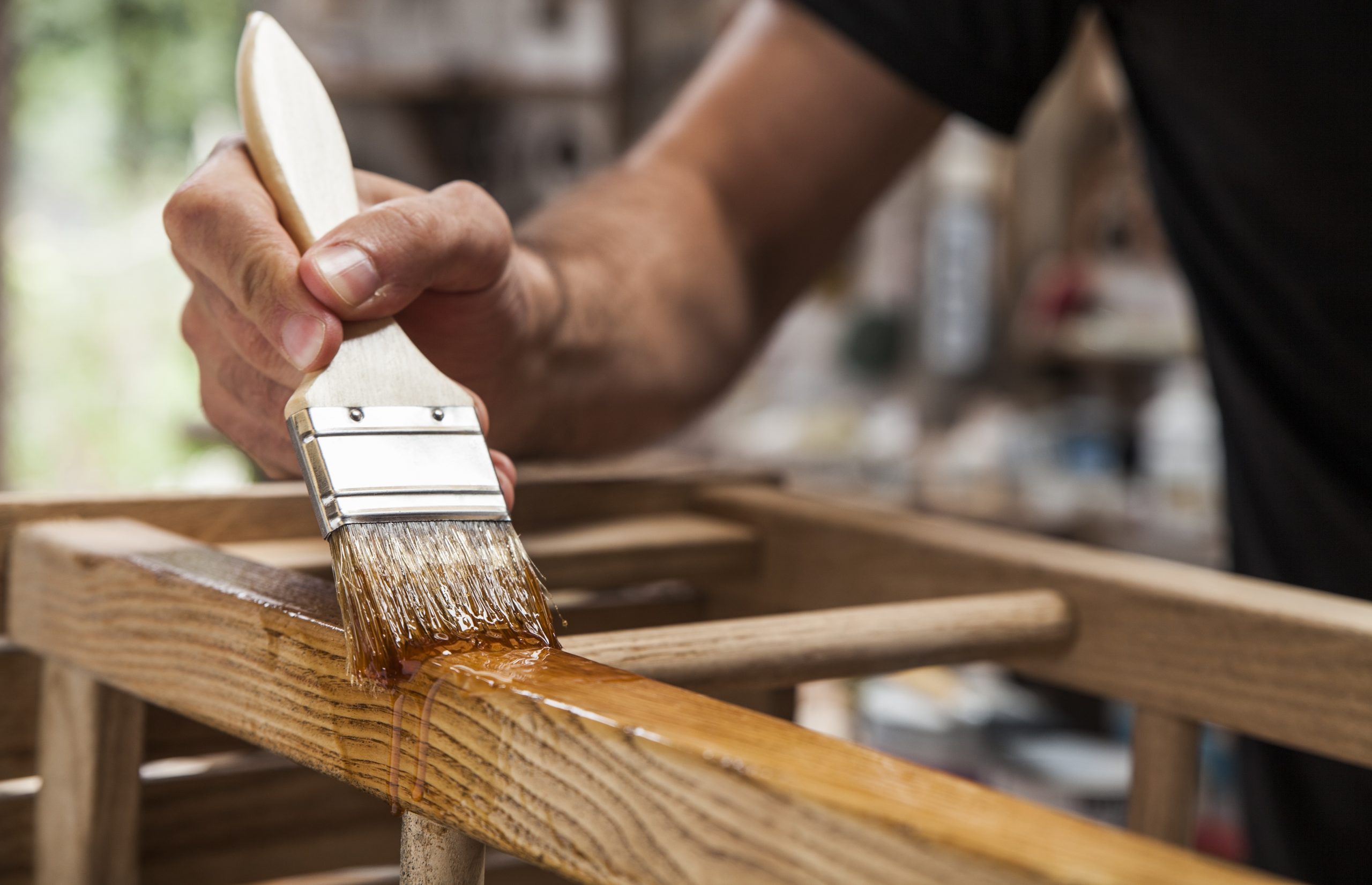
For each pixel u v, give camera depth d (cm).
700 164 81
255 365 44
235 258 40
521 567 37
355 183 50
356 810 60
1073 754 134
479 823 29
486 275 48
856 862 23
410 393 39
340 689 34
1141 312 262
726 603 70
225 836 56
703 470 74
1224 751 154
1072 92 299
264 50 45
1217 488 236
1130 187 283
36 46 502
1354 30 70
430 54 309
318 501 35
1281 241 78
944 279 321
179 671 41
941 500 256
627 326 68
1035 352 286
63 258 500
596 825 27
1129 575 56
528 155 317
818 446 293
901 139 85
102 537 48
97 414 480
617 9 317
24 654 53
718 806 25
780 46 84
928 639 49
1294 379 80
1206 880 20
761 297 81
